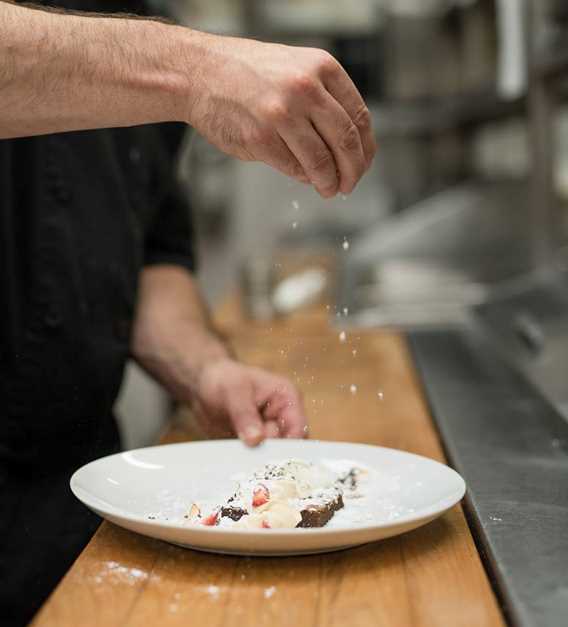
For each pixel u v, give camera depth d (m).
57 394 1.28
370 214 4.50
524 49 2.14
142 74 0.82
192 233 1.63
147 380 3.04
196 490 0.91
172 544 0.79
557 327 1.78
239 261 4.71
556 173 2.26
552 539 0.77
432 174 4.27
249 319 2.57
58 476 1.26
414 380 1.65
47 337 1.28
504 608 0.68
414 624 0.64
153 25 0.84
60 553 1.15
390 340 2.12
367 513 0.83
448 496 0.80
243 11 4.21
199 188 4.53
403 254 3.35
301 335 2.27
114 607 0.67
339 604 0.67
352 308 2.84
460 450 1.11
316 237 4.50
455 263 3.25
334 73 0.79
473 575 0.72
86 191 1.33
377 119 4.12
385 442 1.21
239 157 0.84
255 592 0.69
